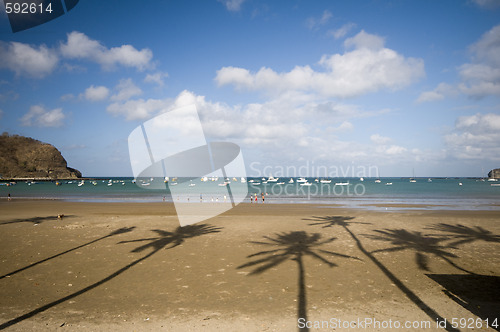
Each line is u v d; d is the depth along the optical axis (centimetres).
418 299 672
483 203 3566
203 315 592
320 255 1081
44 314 597
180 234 1495
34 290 738
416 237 1416
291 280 812
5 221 1959
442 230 1612
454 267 931
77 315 593
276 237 1419
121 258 1047
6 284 783
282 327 539
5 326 543
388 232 1549
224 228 1675
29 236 1443
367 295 699
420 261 1000
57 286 768
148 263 983
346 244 1264
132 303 655
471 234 1496
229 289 743
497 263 978
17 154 19050
